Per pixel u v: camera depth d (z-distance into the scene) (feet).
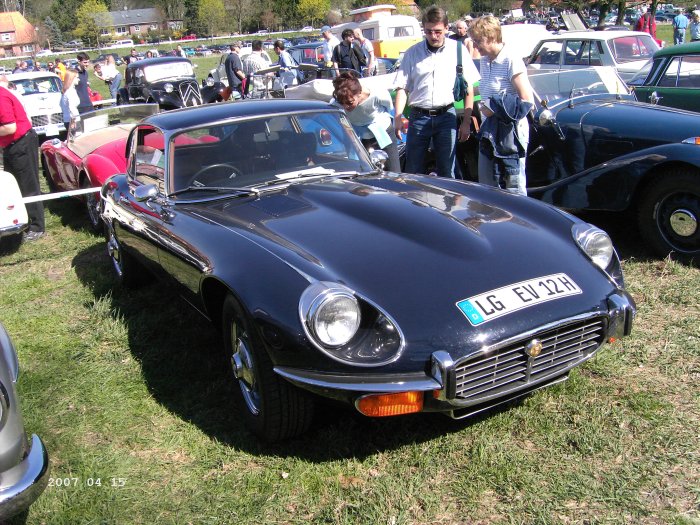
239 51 45.88
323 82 27.76
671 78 25.93
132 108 25.80
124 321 14.82
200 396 11.44
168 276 12.53
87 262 19.79
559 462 9.04
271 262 9.45
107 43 332.80
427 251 9.63
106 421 10.91
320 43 55.21
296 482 9.09
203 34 313.12
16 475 7.70
